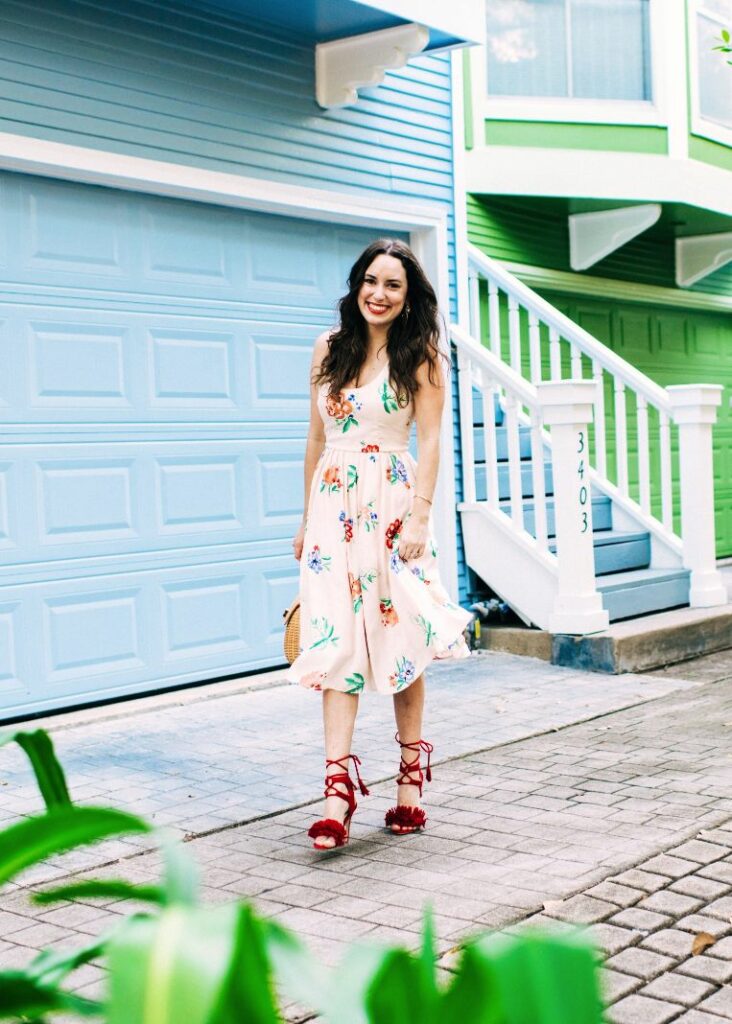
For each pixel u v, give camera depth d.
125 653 5.66
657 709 5.51
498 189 8.09
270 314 6.38
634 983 2.60
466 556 7.20
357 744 5.00
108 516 5.59
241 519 6.20
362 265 3.67
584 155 8.32
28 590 5.27
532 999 0.53
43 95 5.22
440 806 4.07
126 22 5.54
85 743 4.98
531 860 3.45
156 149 5.69
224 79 6.02
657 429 10.27
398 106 7.07
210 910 0.56
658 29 8.67
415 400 3.73
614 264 9.61
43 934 2.99
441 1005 0.58
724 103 9.45
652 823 3.76
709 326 11.16
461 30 6.44
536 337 7.83
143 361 5.75
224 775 4.50
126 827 0.71
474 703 5.73
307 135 6.49
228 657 6.12
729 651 7.13
